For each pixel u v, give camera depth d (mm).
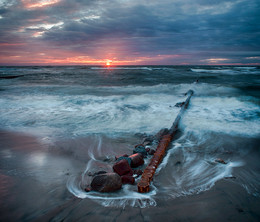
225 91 15250
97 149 4820
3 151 4641
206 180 3432
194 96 13031
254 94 13805
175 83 21625
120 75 34031
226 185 3248
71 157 4379
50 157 4359
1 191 3047
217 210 2611
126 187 3238
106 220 2426
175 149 4832
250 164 4059
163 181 3408
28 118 7531
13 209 2645
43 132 5996
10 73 40438
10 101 11117
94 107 9516
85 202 2803
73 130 6176
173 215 2514
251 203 2766
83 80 25328
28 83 21703
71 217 2490
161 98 12336
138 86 18734
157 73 38625
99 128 6371
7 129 6277
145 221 2404
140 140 5398
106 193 3041
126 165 3680
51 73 40969
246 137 5598
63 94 13938
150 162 3922
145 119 7375
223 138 5543
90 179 3471
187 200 2846
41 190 3104
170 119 7383
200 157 4398
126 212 2576
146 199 2883
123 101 11297
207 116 7859
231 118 7547
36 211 2609
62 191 3082
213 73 37531
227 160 4262
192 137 5656
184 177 3545
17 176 3527
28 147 4891
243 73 37094
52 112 8461
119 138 5531
